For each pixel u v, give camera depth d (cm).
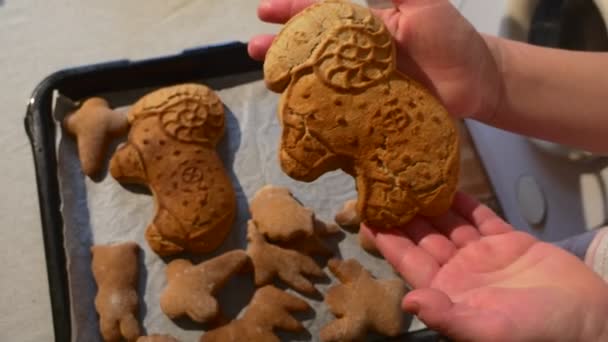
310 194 74
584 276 50
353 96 53
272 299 68
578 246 64
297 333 68
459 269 53
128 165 71
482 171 77
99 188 73
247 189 74
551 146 67
